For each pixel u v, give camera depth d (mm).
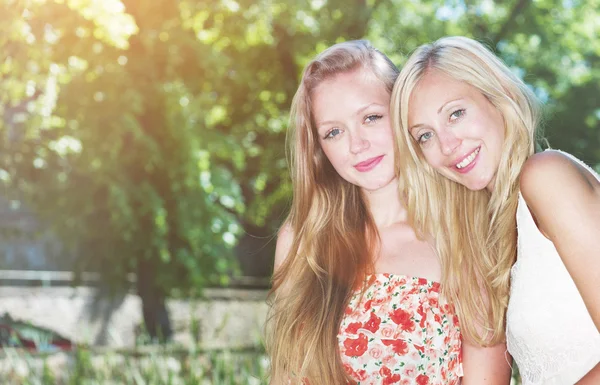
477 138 2043
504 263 2150
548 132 11250
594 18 11695
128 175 8969
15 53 6699
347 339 2326
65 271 14117
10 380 4824
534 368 2037
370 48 2385
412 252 2361
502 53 11023
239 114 11461
